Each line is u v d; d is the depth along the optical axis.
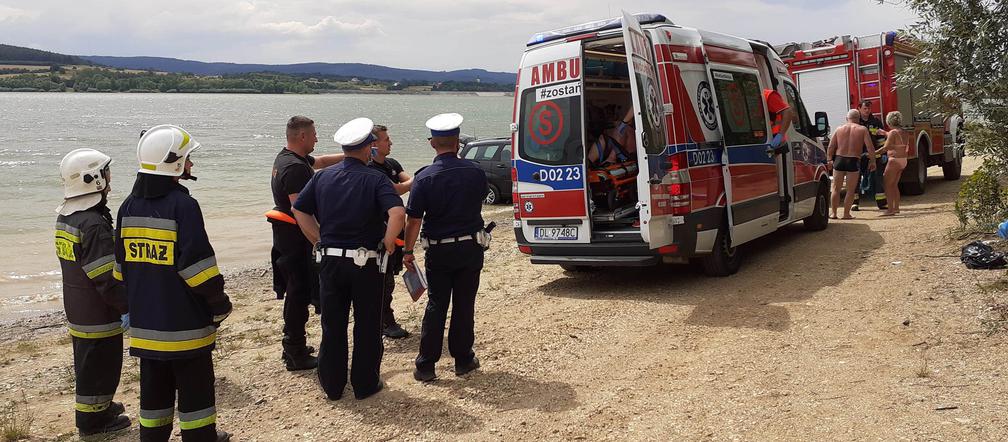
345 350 5.48
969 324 6.06
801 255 9.56
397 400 5.39
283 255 6.11
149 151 4.32
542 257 8.54
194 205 4.34
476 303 8.41
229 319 8.75
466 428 4.86
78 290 5.07
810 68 14.88
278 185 6.02
